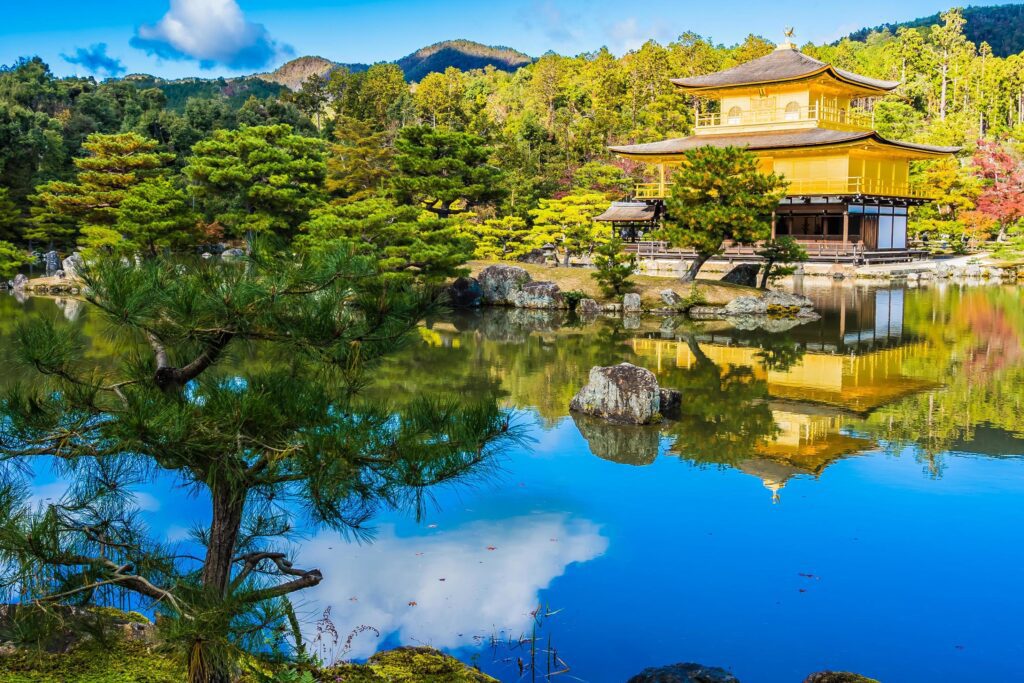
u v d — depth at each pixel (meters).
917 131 96.62
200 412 5.40
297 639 6.38
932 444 16.55
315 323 5.61
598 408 19.09
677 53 122.94
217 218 47.12
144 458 5.96
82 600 5.38
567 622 9.46
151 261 5.66
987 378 22.95
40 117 59.88
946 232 67.75
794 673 8.39
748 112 63.22
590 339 30.84
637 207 60.66
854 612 9.64
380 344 6.03
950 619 9.45
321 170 50.47
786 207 58.81
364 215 37.41
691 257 56.50
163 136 74.56
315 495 5.52
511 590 10.26
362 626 9.30
